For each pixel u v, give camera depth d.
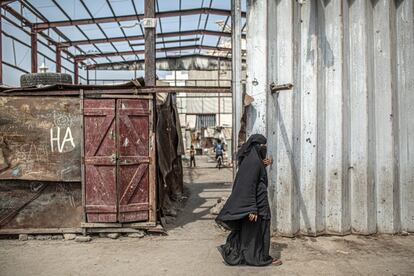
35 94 5.96
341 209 5.89
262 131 5.88
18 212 5.99
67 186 6.04
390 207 5.98
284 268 4.65
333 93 5.95
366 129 5.88
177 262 4.89
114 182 6.01
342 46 5.87
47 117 5.96
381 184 6.02
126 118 6.05
